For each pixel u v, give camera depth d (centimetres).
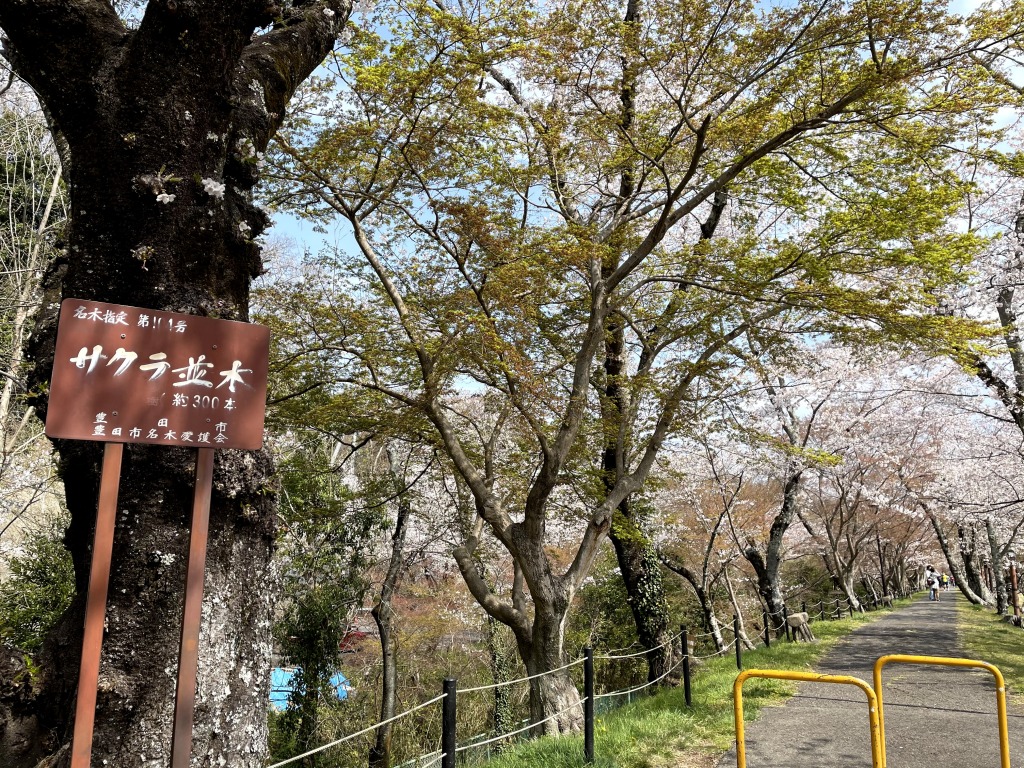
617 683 1739
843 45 727
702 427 1173
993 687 890
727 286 902
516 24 705
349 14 476
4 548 1217
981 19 652
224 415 292
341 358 979
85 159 328
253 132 379
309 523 1143
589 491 1066
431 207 807
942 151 807
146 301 327
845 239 826
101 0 351
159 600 312
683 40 745
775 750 628
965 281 818
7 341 1097
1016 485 1719
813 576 2986
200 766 313
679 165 993
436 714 1588
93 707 251
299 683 1252
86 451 329
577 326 1099
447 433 913
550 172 955
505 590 1983
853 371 1487
